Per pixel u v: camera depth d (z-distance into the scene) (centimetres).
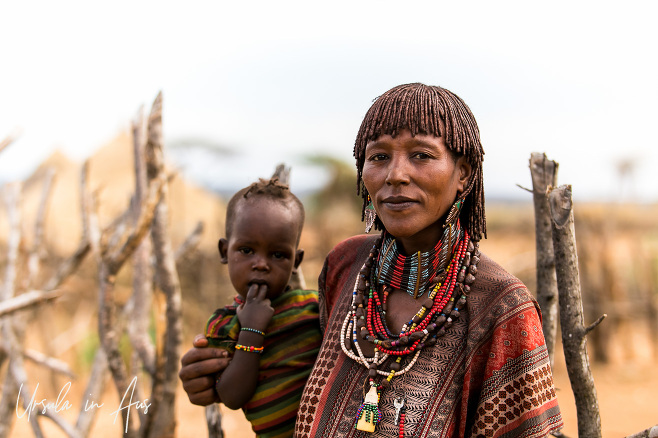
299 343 195
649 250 1211
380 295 172
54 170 414
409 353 158
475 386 152
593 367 878
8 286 376
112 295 265
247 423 689
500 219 2448
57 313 883
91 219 332
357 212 1387
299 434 169
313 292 213
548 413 148
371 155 159
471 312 157
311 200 1398
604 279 898
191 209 1162
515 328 150
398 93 158
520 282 156
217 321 201
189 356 194
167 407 258
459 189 161
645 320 980
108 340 265
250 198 202
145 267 292
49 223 995
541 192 206
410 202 153
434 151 153
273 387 189
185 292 984
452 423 150
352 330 172
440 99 157
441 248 162
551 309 205
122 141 1176
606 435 640
